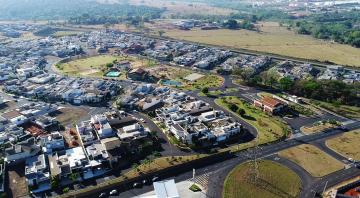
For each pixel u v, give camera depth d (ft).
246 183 621.72
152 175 635.66
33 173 613.11
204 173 650.02
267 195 591.37
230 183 620.90
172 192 528.63
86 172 641.81
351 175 649.20
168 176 640.58
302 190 604.90
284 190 604.49
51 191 593.42
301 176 643.86
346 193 597.93
